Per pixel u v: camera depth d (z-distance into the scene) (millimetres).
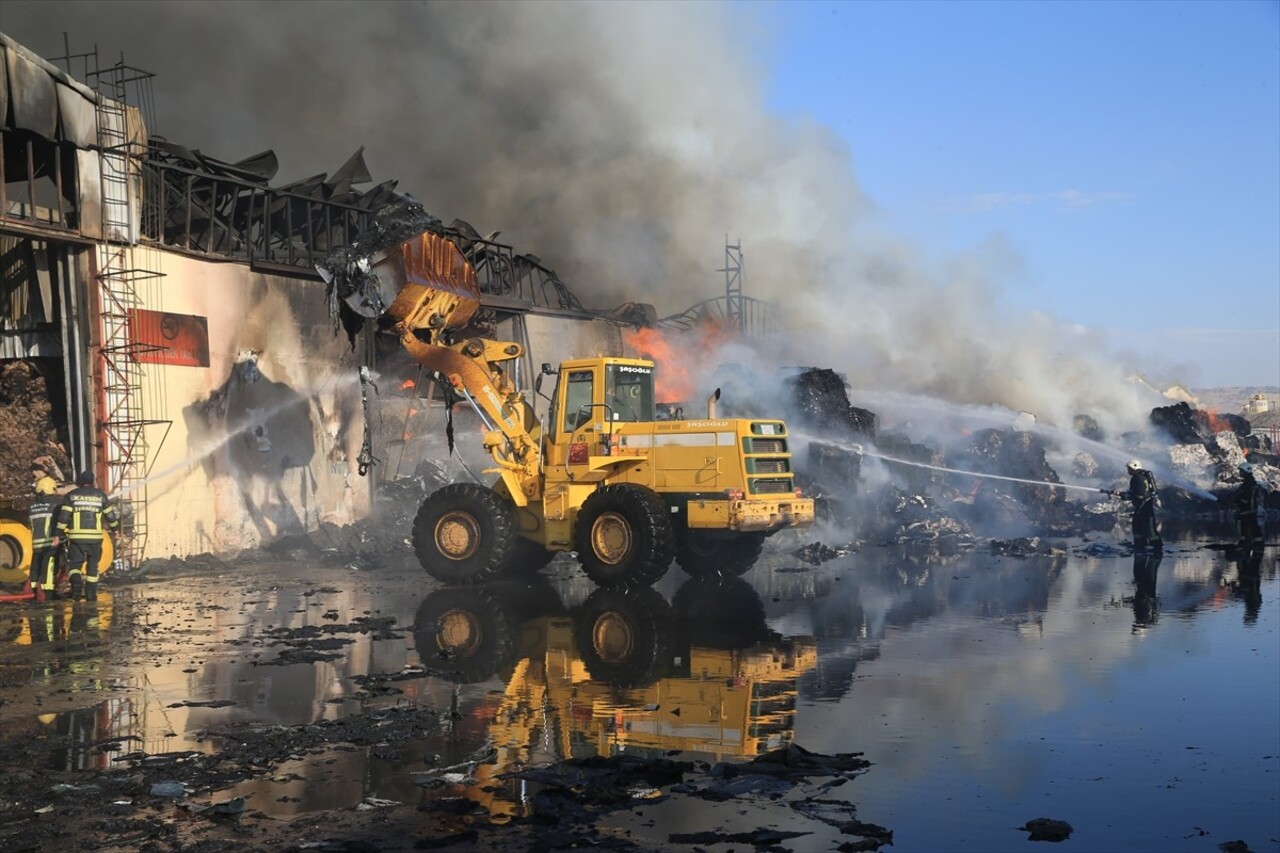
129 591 15969
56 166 17500
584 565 15750
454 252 17797
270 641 11555
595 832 5793
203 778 6801
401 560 20406
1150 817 6078
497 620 12945
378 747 7414
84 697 8992
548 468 16688
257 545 20969
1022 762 7090
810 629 12258
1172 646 11133
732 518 15594
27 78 16469
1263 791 6523
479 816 6074
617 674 9820
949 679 9578
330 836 5789
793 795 6418
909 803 6285
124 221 18453
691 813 6090
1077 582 16547
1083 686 9297
